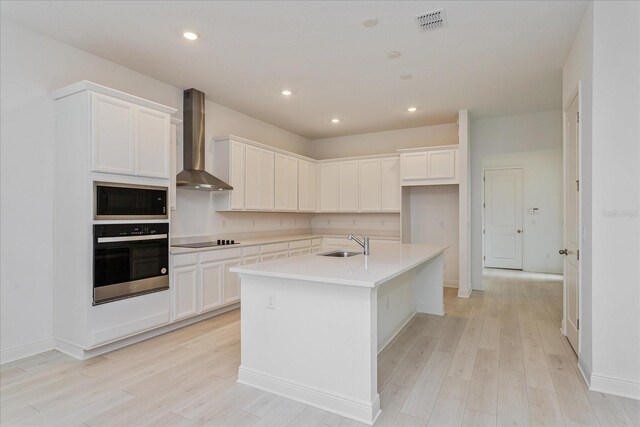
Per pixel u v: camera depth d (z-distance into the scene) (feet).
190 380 8.57
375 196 20.42
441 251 12.89
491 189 26.27
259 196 17.51
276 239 18.04
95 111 9.79
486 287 19.60
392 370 9.16
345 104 16.60
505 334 11.90
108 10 9.03
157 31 10.08
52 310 10.50
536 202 24.59
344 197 21.40
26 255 9.95
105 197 10.04
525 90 14.75
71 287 10.04
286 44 10.82
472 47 11.00
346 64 12.23
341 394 7.23
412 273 13.99
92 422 6.79
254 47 11.00
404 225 19.76
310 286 7.64
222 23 9.63
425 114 18.15
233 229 17.46
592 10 8.20
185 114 14.66
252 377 8.32
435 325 12.91
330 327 7.39
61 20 9.52
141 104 11.02
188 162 14.60
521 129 18.40
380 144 21.89
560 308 15.12
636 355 7.73
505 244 25.90
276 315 8.07
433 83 13.96
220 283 14.05
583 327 8.96
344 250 12.70
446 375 8.85
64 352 10.24
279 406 7.45
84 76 11.31
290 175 19.81
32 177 10.08
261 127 19.39
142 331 11.04
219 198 16.12
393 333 11.61
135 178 10.91
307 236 20.74
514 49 11.11
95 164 9.75
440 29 9.93
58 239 10.39
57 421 6.82
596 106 8.01
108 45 10.89
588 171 8.48
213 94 15.23
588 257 8.47
